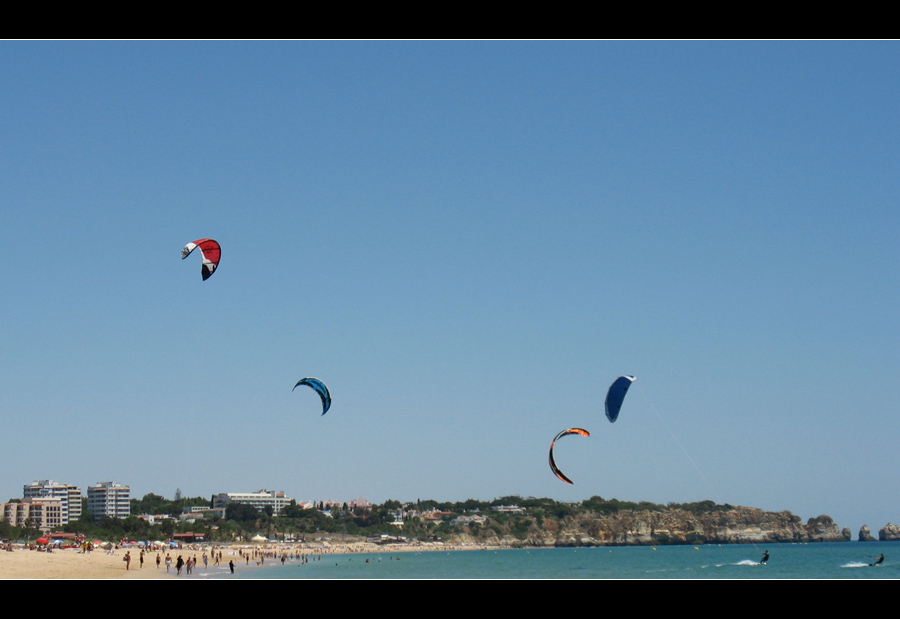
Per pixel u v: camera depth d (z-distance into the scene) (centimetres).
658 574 5081
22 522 15350
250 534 14188
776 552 10319
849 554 9331
